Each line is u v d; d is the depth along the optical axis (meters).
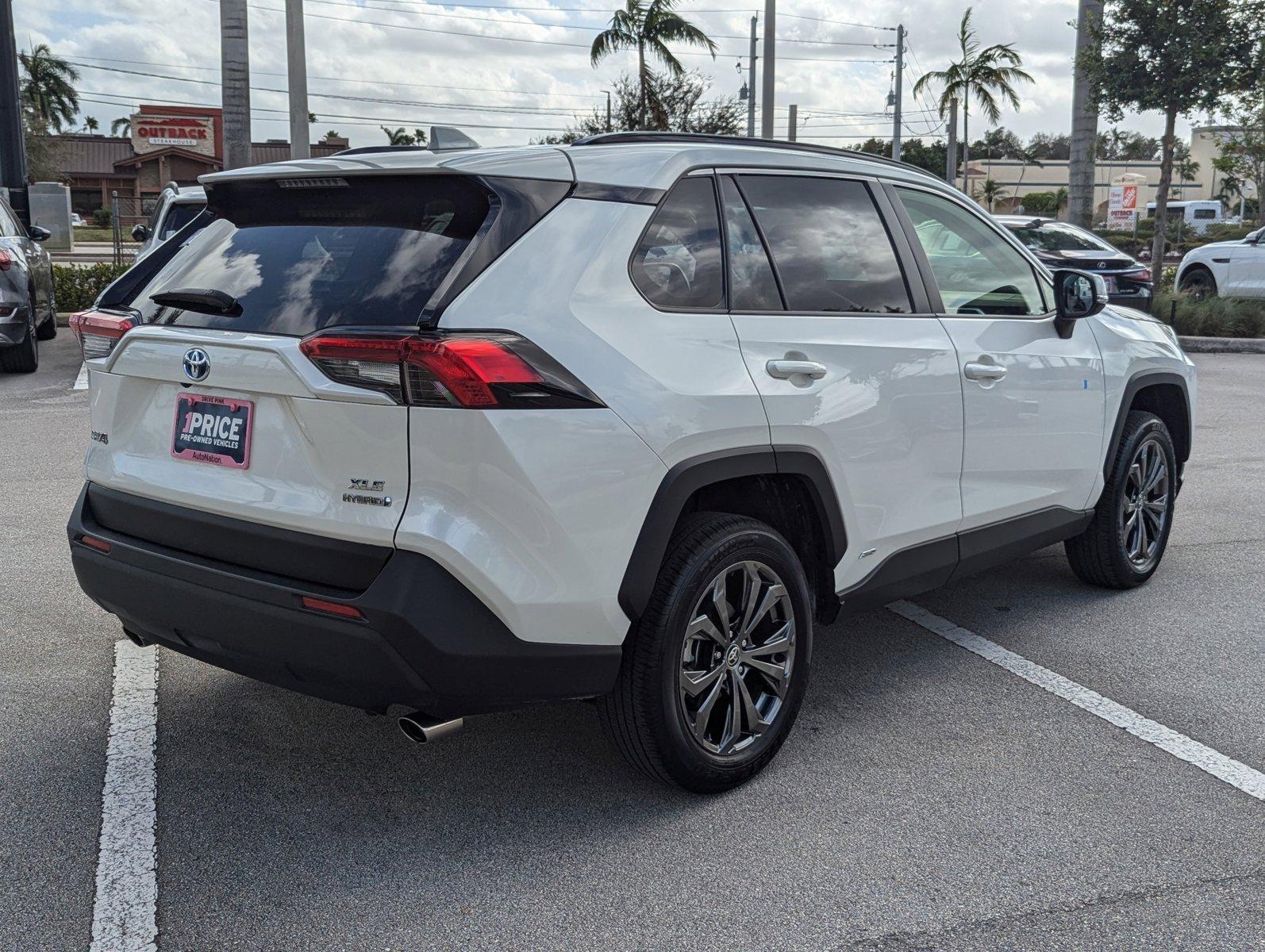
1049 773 3.38
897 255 3.79
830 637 4.57
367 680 2.66
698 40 24.02
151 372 3.02
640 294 2.96
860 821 3.08
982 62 32.34
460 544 2.59
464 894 2.72
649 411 2.85
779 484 3.42
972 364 3.91
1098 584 5.16
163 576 2.96
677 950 2.51
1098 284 4.29
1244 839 3.01
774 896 2.72
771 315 3.28
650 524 2.87
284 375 2.69
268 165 3.13
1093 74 16.86
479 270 2.68
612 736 3.08
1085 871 2.84
